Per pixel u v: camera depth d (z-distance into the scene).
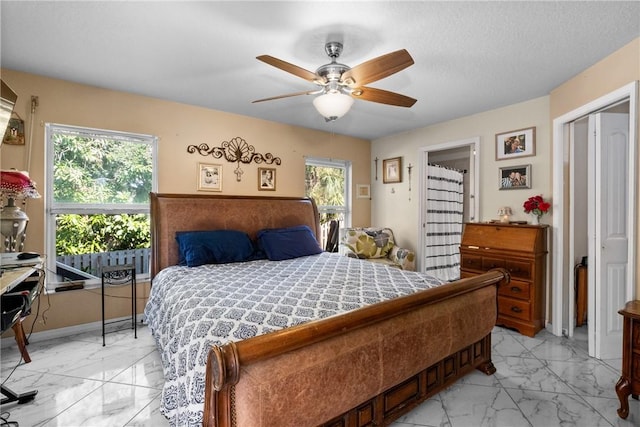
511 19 1.84
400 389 1.63
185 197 3.27
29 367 2.26
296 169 4.28
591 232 2.50
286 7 1.74
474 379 2.16
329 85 2.10
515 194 3.33
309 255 3.37
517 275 2.99
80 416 1.73
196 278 2.23
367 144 5.07
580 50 2.21
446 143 4.00
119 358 2.40
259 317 1.44
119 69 2.56
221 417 1.04
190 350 1.32
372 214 5.08
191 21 1.88
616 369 2.29
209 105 3.46
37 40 2.10
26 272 1.72
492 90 2.96
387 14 1.80
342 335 1.33
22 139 2.61
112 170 3.10
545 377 2.19
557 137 2.89
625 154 2.50
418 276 2.29
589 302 2.52
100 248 3.06
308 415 1.24
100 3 1.72
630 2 1.68
